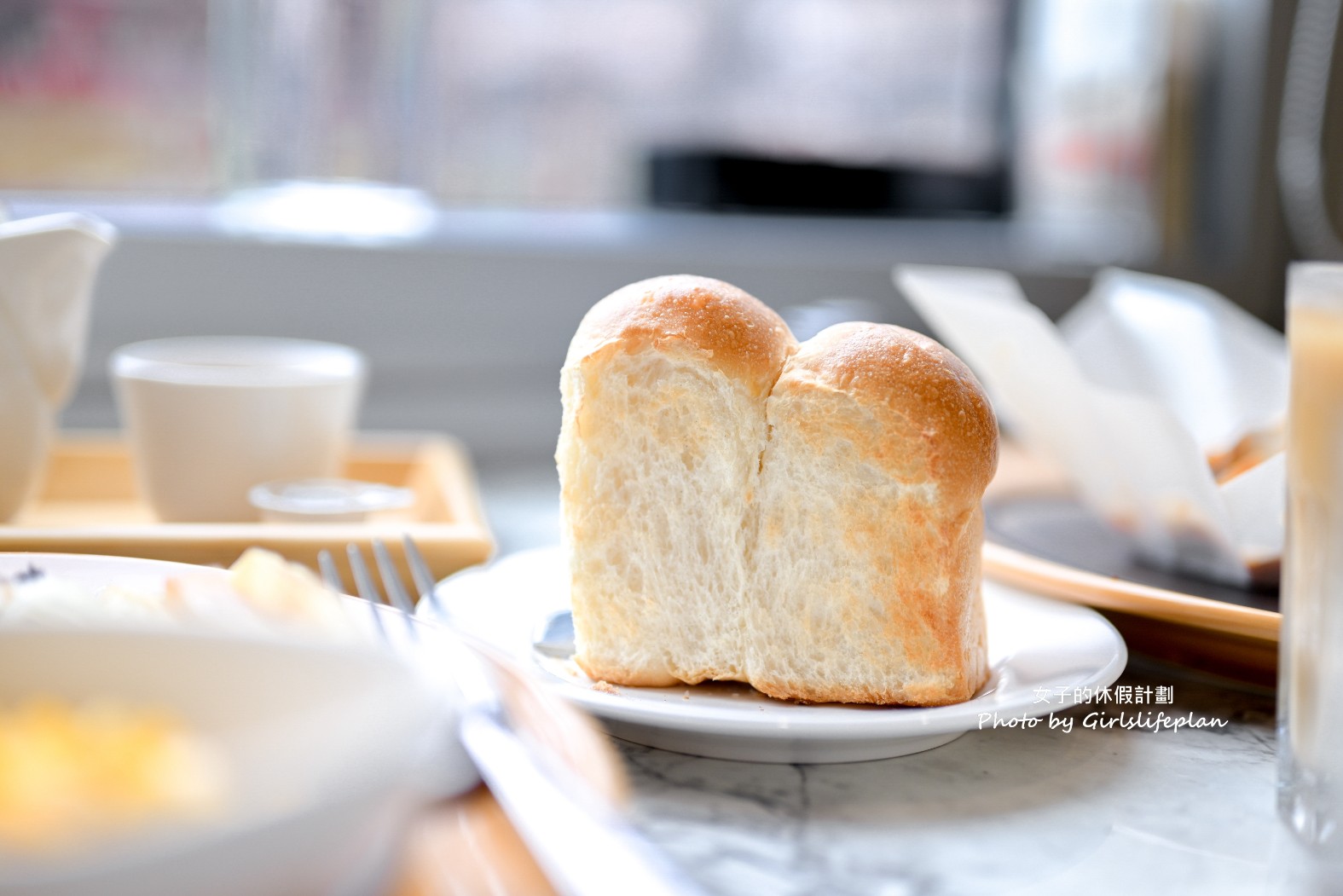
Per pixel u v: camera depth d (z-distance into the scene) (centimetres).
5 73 94
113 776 32
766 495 51
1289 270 45
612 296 54
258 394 68
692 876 42
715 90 121
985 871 43
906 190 131
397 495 68
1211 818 46
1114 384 79
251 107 103
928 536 50
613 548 52
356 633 38
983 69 132
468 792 42
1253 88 140
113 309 97
